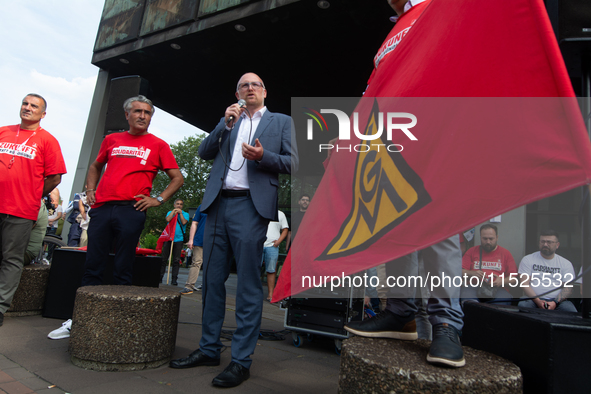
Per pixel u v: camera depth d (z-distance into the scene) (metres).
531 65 1.07
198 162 32.47
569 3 1.47
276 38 7.18
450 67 1.29
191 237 5.98
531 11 1.10
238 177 2.25
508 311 1.38
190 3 7.05
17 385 1.74
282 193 9.01
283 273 1.58
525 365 1.21
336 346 2.90
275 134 2.34
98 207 2.74
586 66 1.51
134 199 2.70
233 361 2.01
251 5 6.38
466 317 1.64
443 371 1.10
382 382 1.12
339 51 7.58
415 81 1.40
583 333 1.10
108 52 8.20
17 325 2.89
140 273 3.36
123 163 2.76
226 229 2.23
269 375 2.17
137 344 2.05
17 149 2.92
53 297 3.25
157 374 2.01
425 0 1.82
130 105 2.87
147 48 7.71
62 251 3.30
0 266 2.98
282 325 3.98
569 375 1.09
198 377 2.01
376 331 1.55
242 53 7.86
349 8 6.12
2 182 2.83
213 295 2.25
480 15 1.24
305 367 2.43
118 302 2.03
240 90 2.42
